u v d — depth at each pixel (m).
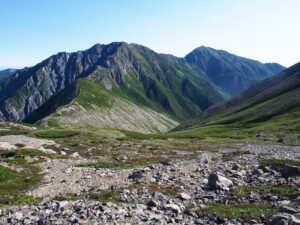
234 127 142.38
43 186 33.22
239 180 31.75
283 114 134.75
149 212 20.95
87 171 41.31
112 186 31.31
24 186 33.34
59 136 83.19
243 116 160.88
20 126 122.56
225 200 24.42
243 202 23.77
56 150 60.53
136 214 20.11
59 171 41.59
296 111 131.62
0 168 38.06
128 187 30.22
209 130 144.88
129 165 46.56
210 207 22.28
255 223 18.34
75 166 45.28
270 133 102.44
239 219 19.17
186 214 21.09
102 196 26.84
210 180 29.84
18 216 20.67
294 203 21.77
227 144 78.75
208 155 55.50
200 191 28.52
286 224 16.61
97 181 35.16
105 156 56.44
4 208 23.86
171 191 28.47
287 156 50.62
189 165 43.31
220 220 19.34
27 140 72.19
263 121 137.88
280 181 29.91
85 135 85.44
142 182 32.59
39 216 20.28
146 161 51.56
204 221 19.45
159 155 58.31
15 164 43.59
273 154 53.91
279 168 37.56
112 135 89.94
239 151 60.28
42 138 79.69
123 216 19.55
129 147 68.50
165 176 34.97
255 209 20.88
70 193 30.02
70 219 18.94
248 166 39.53
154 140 89.38
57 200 26.27
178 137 101.44
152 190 28.73
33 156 50.72
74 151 60.44
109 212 20.31
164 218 19.52
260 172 34.91
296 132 96.69
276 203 22.03
